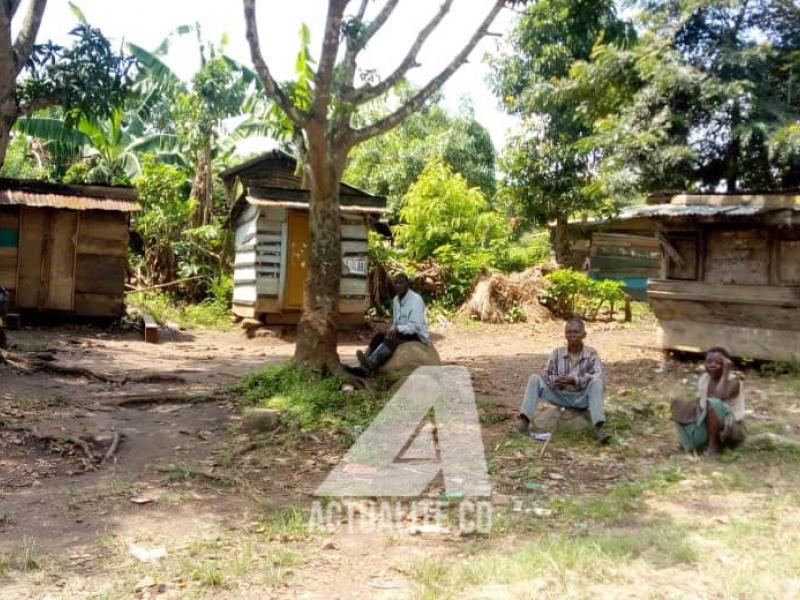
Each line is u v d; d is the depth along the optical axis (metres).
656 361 11.54
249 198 14.30
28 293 14.00
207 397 8.13
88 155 22.25
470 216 19.42
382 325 16.09
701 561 4.11
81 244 14.26
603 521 4.85
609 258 22.27
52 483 5.56
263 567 4.05
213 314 16.41
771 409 8.07
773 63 13.23
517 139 20.64
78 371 9.45
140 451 6.39
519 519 4.86
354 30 7.82
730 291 10.43
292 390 7.98
